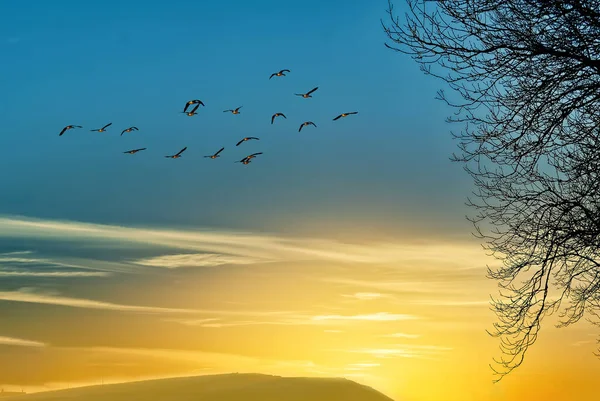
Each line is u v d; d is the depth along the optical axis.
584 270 13.47
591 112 13.07
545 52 12.98
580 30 12.88
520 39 13.17
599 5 12.61
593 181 13.04
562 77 13.04
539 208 13.61
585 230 12.98
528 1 13.05
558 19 12.98
